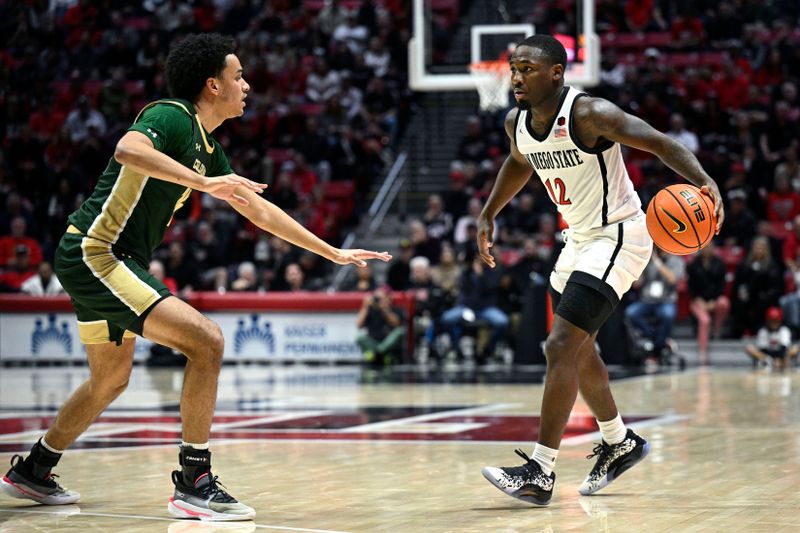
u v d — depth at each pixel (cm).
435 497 734
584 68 2016
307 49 3381
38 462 703
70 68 3444
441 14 3447
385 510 683
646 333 2270
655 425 1162
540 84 709
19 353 2509
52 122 3244
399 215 2975
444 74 2170
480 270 2347
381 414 1320
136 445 1031
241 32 3497
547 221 2462
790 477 805
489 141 2975
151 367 2333
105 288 665
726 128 2881
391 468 873
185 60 685
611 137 700
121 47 3406
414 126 3219
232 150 3062
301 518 655
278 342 2428
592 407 752
